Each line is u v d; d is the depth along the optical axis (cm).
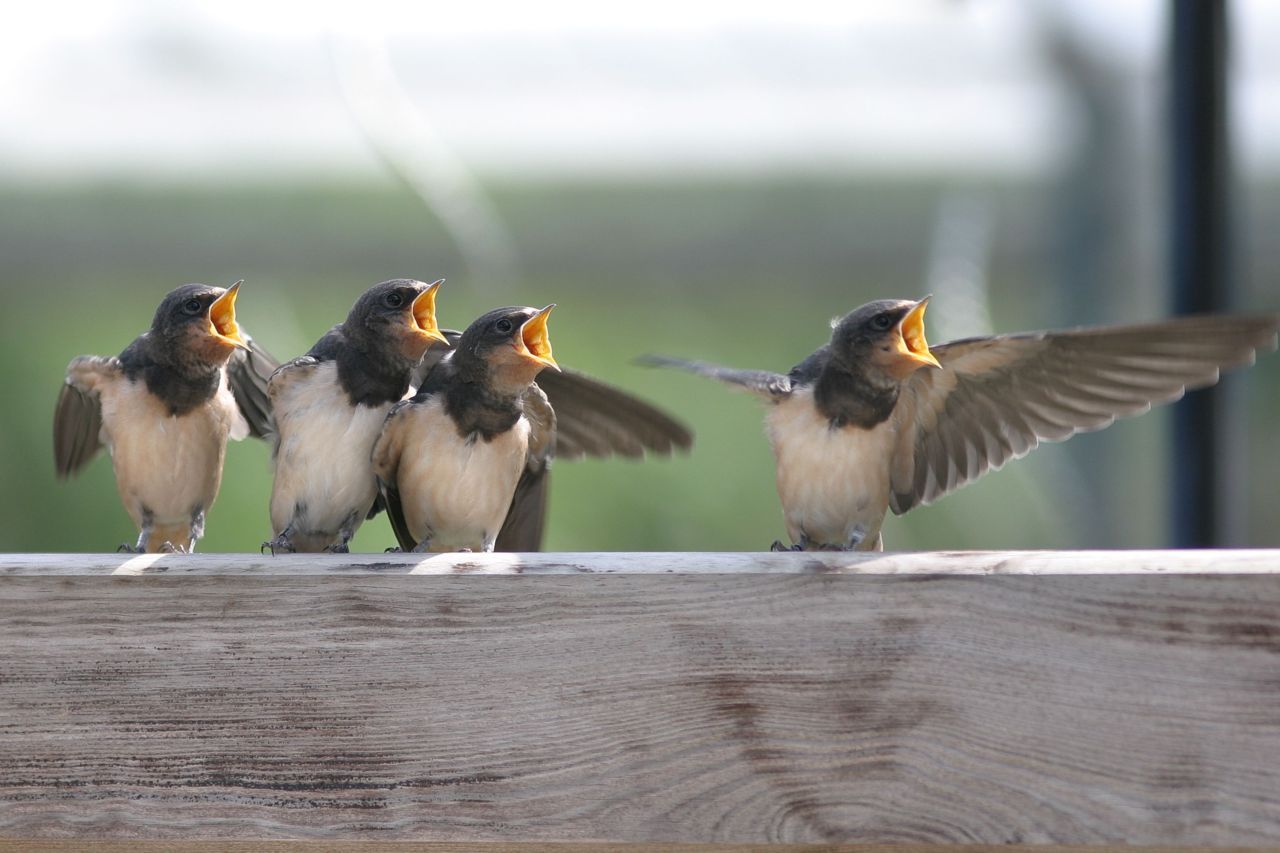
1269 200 2253
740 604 725
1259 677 691
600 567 736
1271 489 2628
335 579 742
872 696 716
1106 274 1989
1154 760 696
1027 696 705
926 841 710
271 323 2206
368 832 736
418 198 2192
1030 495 1977
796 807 718
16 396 2497
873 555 738
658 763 726
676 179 2370
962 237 2102
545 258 2409
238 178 2366
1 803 746
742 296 2486
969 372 1042
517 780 732
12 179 2416
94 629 749
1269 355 2673
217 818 742
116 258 2411
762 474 2453
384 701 739
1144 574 698
